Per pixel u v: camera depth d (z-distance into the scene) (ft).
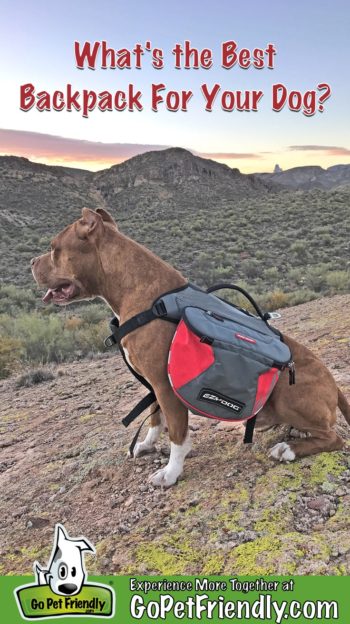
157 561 3.21
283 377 3.74
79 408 6.53
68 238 4.03
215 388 3.52
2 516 4.09
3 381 9.23
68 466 4.65
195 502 3.64
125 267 3.93
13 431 6.15
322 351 6.91
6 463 5.14
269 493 3.56
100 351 11.09
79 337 12.02
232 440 4.43
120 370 8.34
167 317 3.67
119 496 3.96
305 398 3.75
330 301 11.74
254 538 3.20
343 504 3.38
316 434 3.87
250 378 3.53
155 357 3.69
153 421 4.43
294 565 2.97
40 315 17.03
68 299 4.15
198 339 3.52
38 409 6.91
